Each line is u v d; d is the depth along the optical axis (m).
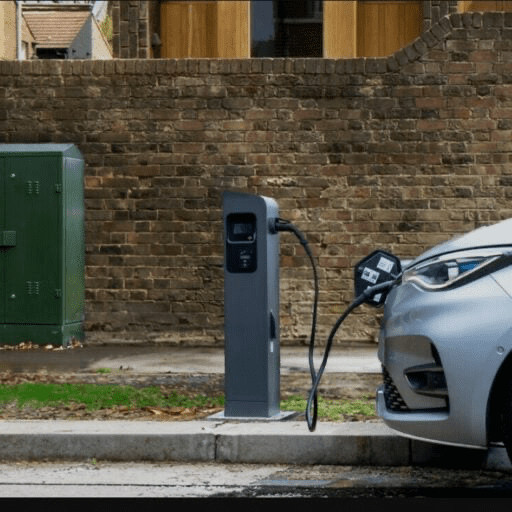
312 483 8.07
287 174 16.47
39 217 16.03
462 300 7.28
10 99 16.77
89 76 16.69
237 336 9.72
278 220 9.81
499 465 8.57
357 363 14.31
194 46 21.69
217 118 16.55
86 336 16.72
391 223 16.36
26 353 15.57
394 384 7.64
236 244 9.70
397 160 16.36
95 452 8.96
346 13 21.27
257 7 21.59
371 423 9.25
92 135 16.69
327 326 16.41
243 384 9.70
